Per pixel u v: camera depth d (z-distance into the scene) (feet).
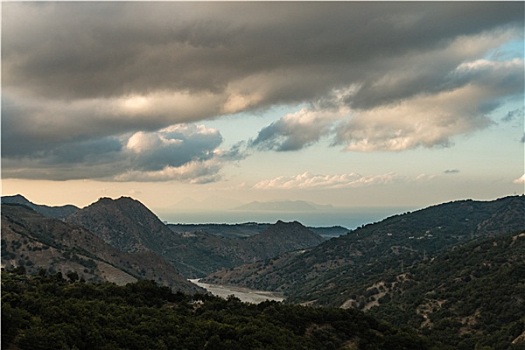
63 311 212.64
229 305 337.31
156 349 218.59
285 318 321.93
